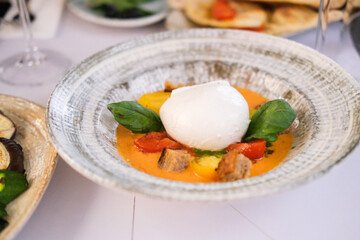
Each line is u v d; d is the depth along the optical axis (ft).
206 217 0.97
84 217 0.98
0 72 1.56
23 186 0.97
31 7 1.94
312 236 0.92
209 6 1.73
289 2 1.71
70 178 1.08
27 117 1.20
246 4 1.71
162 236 0.93
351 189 1.03
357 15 1.44
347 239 0.91
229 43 1.34
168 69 1.31
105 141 1.06
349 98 1.05
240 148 1.02
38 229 0.96
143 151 1.07
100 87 1.19
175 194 0.79
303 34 1.68
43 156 1.07
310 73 1.19
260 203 1.00
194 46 1.34
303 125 1.09
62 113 1.05
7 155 1.02
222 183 0.85
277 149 1.06
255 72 1.27
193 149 1.08
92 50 1.66
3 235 0.85
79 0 1.91
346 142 0.91
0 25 1.84
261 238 0.92
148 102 1.20
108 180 0.83
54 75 1.52
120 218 0.98
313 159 0.91
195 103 1.07
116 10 1.80
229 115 1.05
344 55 1.48
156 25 1.81
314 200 1.00
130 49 1.30
